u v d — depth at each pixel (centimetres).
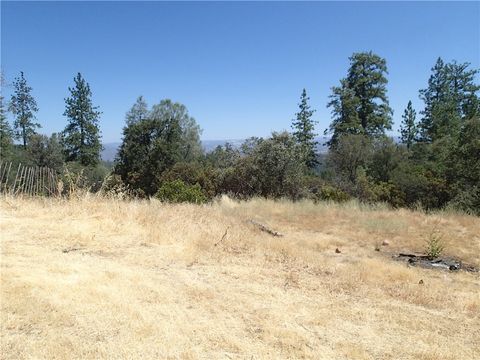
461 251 850
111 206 834
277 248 712
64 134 4922
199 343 341
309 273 594
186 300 432
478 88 4166
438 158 3325
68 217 743
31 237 603
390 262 742
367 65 4300
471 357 362
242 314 411
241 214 1130
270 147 1916
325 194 1842
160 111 5234
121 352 310
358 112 4344
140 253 588
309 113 4581
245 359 322
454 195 2362
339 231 1016
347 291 525
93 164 4994
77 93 4872
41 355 294
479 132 2469
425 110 4500
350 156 3183
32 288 404
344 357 341
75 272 471
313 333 383
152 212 837
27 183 1102
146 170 4203
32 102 4712
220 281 509
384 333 400
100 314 369
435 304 506
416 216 1223
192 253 611
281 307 439
